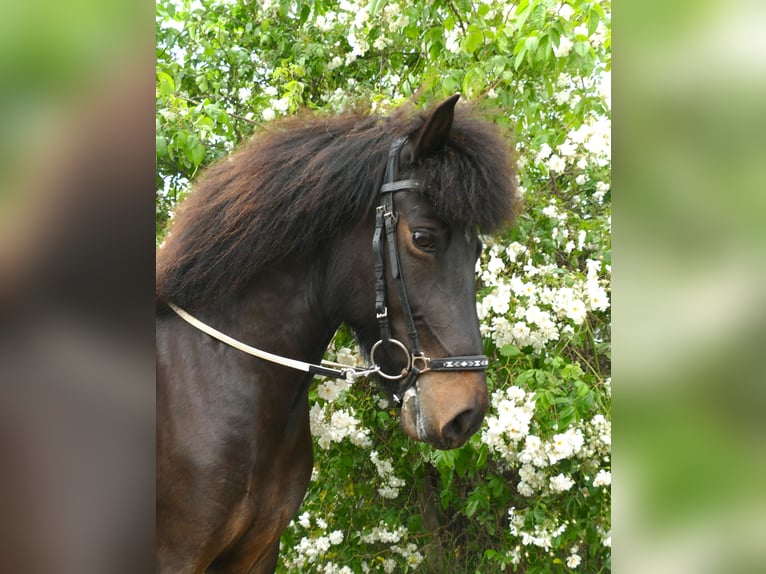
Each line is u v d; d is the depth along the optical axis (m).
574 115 2.66
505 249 2.39
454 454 2.12
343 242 1.53
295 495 1.63
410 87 2.85
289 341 1.55
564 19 2.23
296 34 3.46
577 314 2.09
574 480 2.25
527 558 2.44
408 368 1.42
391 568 2.65
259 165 1.59
